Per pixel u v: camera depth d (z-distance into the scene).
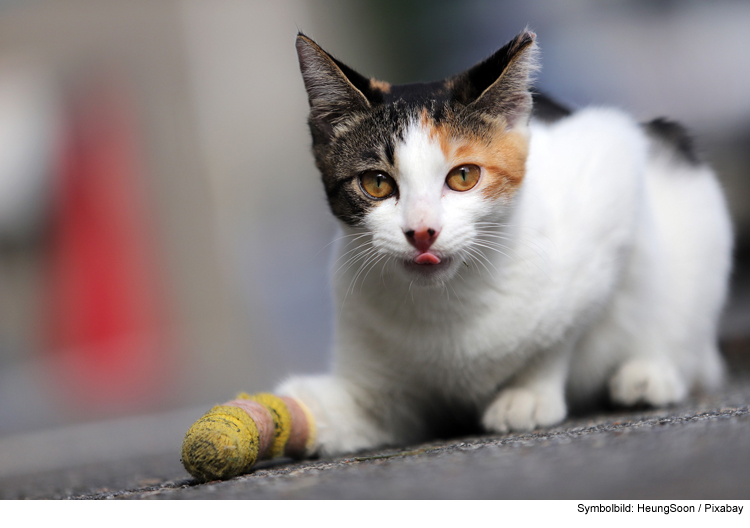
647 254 3.89
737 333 6.55
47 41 12.77
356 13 13.74
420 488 2.01
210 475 2.63
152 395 9.02
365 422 3.59
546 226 3.43
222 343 11.75
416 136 3.30
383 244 3.33
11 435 7.68
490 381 3.61
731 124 10.80
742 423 2.28
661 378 3.80
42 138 12.88
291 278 13.76
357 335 3.61
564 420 3.64
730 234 4.60
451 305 3.40
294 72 13.57
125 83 12.73
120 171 12.76
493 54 3.45
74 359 12.11
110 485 3.11
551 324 3.44
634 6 11.20
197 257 12.87
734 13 10.98
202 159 12.83
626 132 3.97
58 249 13.17
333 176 3.56
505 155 3.41
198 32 12.72
